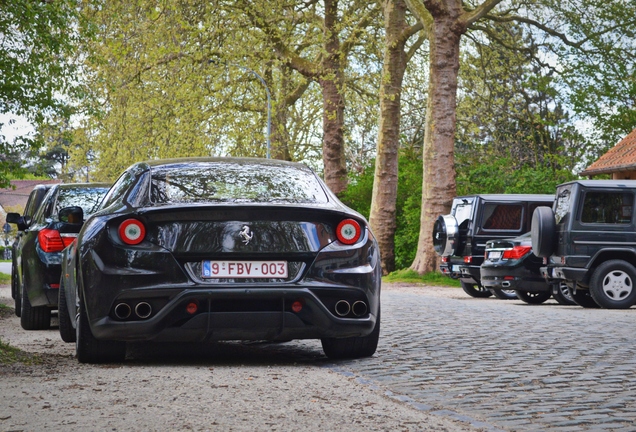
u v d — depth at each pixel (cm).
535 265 2320
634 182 2052
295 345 1118
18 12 1895
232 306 838
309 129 5203
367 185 4762
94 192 1482
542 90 4816
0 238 12131
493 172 4119
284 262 852
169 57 3891
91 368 864
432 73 3681
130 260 836
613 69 4388
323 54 4212
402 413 633
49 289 1363
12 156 2103
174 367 876
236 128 4156
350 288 865
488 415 638
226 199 873
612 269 2006
